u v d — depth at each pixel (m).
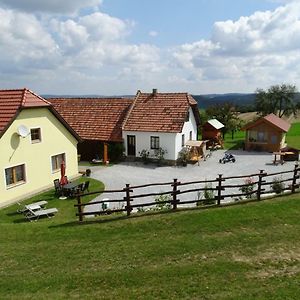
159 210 15.53
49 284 9.79
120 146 35.09
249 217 14.23
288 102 73.44
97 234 13.25
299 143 47.59
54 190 24.50
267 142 40.66
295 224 13.48
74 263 11.02
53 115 25.52
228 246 11.78
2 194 21.41
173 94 36.59
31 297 9.16
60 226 14.28
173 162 33.44
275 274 9.91
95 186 25.52
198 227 13.44
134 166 32.81
